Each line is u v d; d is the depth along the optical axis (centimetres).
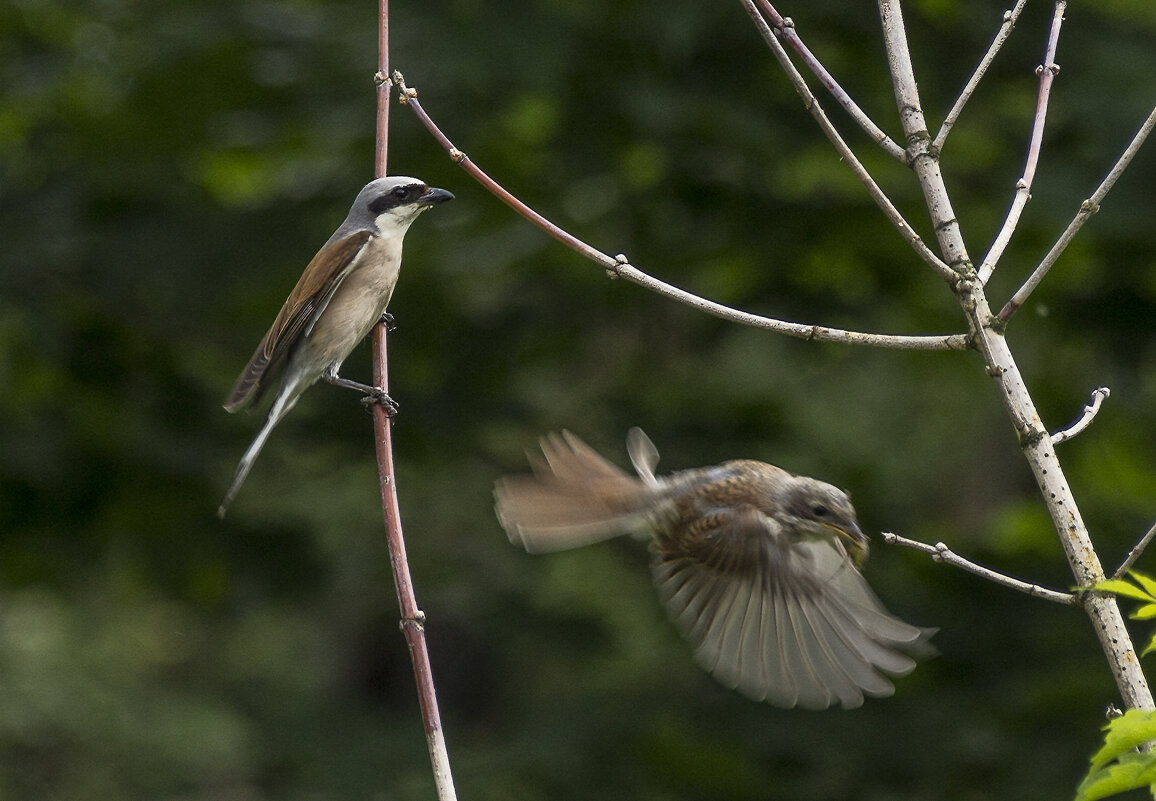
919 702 1326
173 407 1520
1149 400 1477
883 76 1349
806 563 491
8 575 1554
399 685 2698
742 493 512
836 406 2039
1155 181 1237
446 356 1523
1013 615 1352
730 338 1714
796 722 1351
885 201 548
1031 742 1266
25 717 2255
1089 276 1416
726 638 477
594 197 1494
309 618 2691
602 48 1278
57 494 1462
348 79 1351
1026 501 1761
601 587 1873
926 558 1441
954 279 539
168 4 1420
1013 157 1343
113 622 2539
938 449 2072
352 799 1395
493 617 1683
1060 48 1302
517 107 1334
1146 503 1612
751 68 1321
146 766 2241
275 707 1570
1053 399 1620
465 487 1714
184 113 1405
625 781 1364
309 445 1526
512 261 1507
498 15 1255
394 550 579
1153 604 427
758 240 1458
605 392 1677
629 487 517
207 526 1517
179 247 1373
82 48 1482
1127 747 402
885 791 1284
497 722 1694
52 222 1413
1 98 1458
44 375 1494
